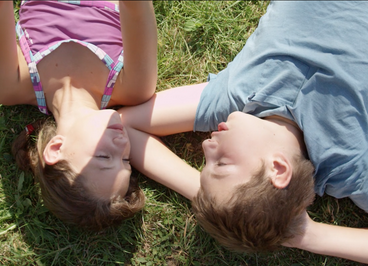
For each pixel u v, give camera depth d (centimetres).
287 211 157
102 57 184
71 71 183
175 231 205
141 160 193
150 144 195
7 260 195
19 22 194
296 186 159
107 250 200
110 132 167
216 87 192
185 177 192
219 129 174
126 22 161
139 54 171
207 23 221
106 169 165
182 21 223
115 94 194
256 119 170
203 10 222
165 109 194
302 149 175
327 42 176
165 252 203
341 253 183
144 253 204
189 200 206
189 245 203
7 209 200
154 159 193
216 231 166
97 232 199
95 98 190
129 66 177
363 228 198
